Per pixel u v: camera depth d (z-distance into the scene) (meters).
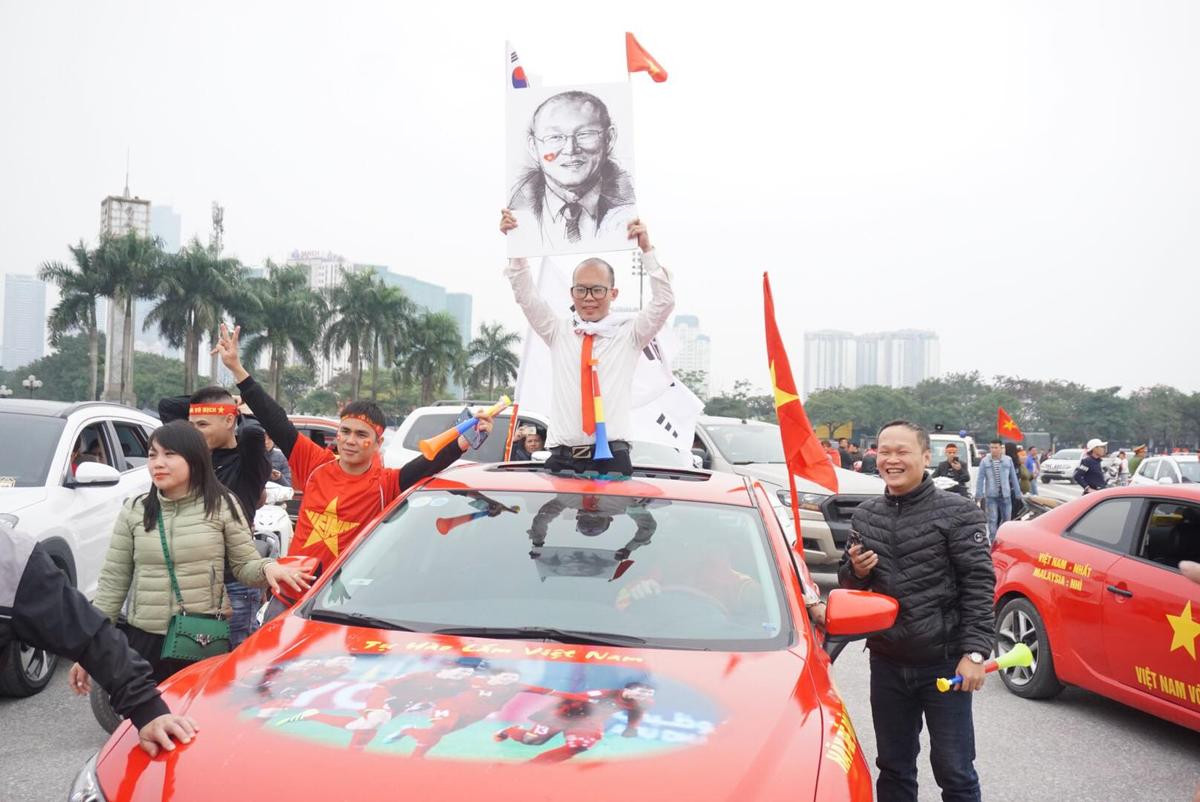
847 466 24.08
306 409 112.69
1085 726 6.04
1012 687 6.76
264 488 4.77
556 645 2.92
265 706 2.51
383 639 2.94
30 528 5.80
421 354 69.62
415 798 2.11
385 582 3.31
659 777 2.23
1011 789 4.95
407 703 2.51
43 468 6.42
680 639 3.02
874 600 3.24
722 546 3.50
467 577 3.31
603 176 4.40
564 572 3.32
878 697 3.92
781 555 3.50
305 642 2.93
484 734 2.37
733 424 12.15
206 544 3.92
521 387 7.19
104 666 2.42
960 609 3.77
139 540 3.92
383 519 3.72
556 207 4.43
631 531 3.56
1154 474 20.53
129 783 2.26
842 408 130.12
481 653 2.84
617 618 3.11
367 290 64.31
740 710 2.57
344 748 2.30
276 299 59.66
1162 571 5.57
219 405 4.57
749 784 2.24
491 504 3.74
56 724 5.36
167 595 3.90
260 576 3.90
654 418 7.08
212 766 2.26
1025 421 134.25
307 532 4.45
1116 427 131.62
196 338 57.84
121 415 7.64
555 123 4.44
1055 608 6.33
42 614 2.38
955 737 3.77
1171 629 5.39
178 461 3.87
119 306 56.25
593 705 2.54
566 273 7.12
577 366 4.27
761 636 3.08
